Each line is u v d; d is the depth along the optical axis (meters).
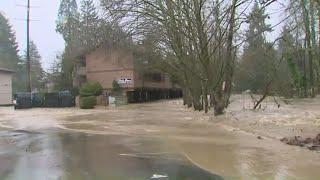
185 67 32.88
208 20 31.97
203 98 34.78
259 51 38.66
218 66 28.42
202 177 10.45
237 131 20.03
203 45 27.52
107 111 40.53
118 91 57.72
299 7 27.39
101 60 59.25
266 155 13.30
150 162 12.59
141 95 61.41
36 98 52.94
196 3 26.94
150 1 28.36
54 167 11.93
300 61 53.75
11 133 21.59
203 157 13.30
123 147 15.86
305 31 41.12
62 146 16.39
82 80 61.88
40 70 95.31
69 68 63.00
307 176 10.27
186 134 19.58
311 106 37.06
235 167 11.58
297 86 51.62
